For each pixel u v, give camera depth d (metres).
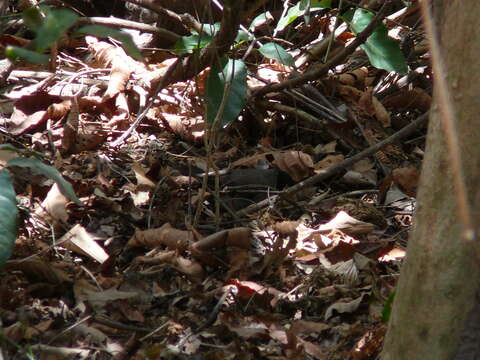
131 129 4.73
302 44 6.06
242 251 3.74
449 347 2.15
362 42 4.40
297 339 3.25
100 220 4.10
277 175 4.55
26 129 4.79
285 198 4.27
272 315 3.46
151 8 4.34
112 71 5.07
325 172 4.30
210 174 4.47
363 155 4.28
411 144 5.07
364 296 3.58
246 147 4.95
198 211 3.94
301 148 4.91
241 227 3.95
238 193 4.43
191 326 3.39
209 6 4.07
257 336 3.30
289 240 3.84
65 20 2.03
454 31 1.90
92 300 3.45
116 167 4.55
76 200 3.10
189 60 4.64
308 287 3.67
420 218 2.08
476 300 2.33
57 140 4.73
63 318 3.39
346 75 5.33
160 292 3.59
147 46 5.80
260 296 3.54
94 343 3.24
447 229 2.03
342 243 3.83
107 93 4.98
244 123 5.02
